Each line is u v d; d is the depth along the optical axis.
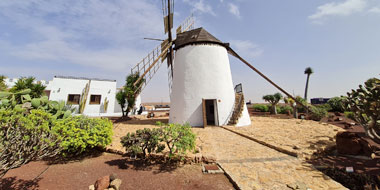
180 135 4.75
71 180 4.01
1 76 13.91
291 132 8.41
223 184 3.72
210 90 12.09
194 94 12.11
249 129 9.59
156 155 5.23
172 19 15.69
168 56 17.12
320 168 4.37
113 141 7.26
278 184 3.52
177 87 13.03
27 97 5.37
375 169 4.19
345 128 10.17
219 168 4.49
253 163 4.70
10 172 4.38
